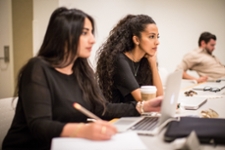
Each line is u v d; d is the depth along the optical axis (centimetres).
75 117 124
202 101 178
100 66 195
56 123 102
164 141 97
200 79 374
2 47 368
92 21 130
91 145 86
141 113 143
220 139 91
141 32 187
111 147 84
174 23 536
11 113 136
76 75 133
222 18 522
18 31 378
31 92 111
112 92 191
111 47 197
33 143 119
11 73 369
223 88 276
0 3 360
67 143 87
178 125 104
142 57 205
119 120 129
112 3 464
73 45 120
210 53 454
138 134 105
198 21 530
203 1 524
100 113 142
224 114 145
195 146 85
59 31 120
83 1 407
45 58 123
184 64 459
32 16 372
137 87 180
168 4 534
